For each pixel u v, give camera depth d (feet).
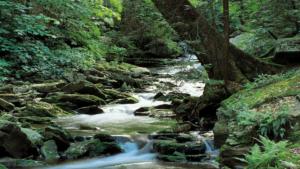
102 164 27.71
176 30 39.42
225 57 36.35
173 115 39.65
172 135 31.45
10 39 48.24
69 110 42.52
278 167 18.26
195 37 38.52
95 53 64.03
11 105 39.27
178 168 25.73
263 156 18.69
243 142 24.08
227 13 36.17
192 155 27.30
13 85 47.83
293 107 24.72
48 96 45.42
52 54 52.95
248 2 45.09
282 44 39.63
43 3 53.83
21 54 49.08
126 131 33.68
